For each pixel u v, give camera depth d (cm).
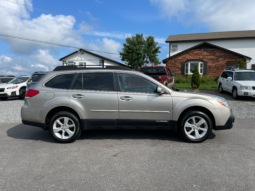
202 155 395
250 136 518
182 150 423
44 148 443
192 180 301
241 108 905
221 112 466
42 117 474
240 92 1097
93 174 322
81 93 473
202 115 462
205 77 2058
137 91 478
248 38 2522
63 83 486
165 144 462
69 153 412
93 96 471
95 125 478
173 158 382
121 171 331
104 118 475
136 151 420
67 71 497
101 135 539
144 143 471
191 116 465
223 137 511
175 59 2330
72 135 472
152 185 288
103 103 470
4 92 1299
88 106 472
